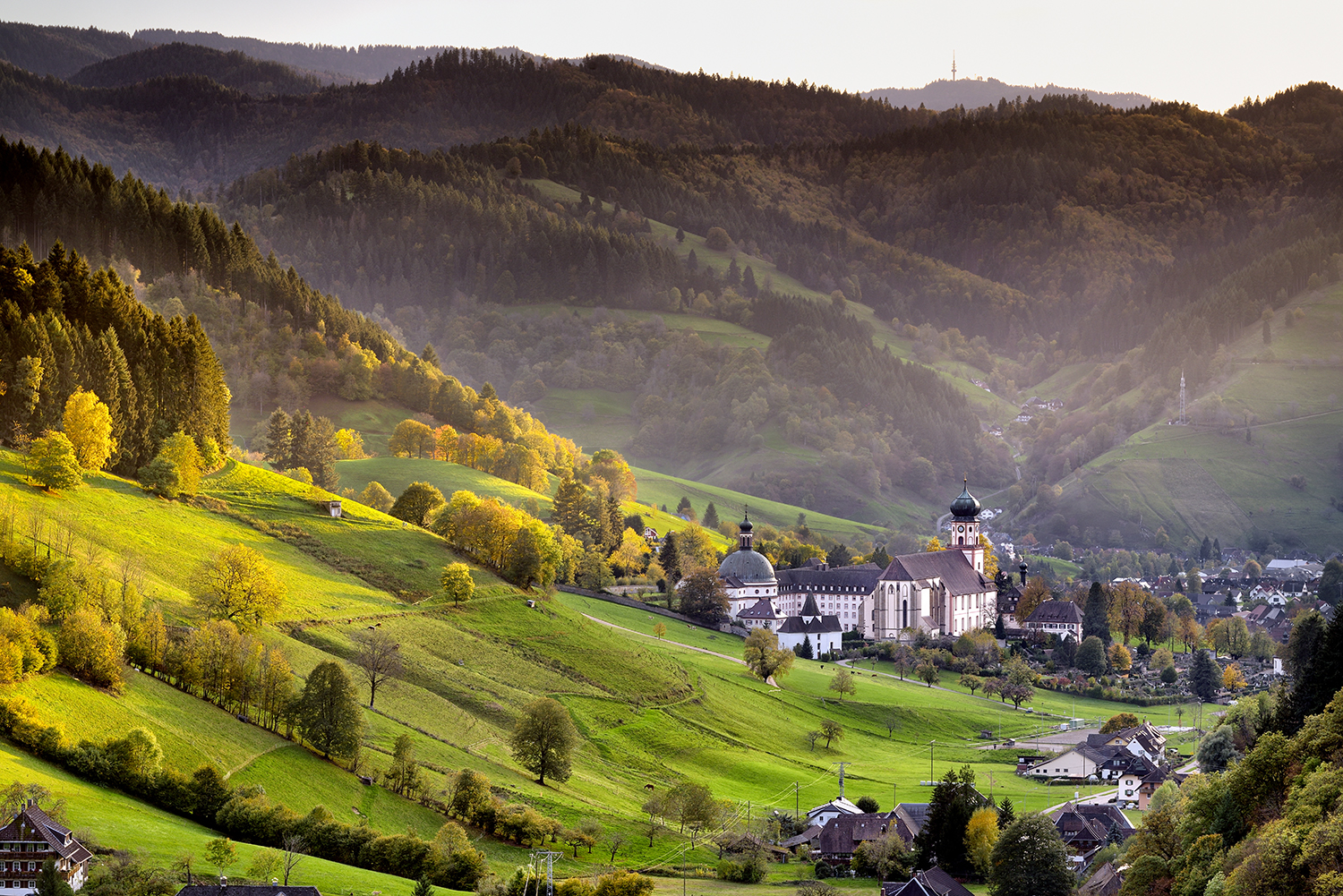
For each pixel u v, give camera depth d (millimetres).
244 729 181750
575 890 148250
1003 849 163000
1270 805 144250
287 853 144000
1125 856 165125
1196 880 136750
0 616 166000
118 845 133375
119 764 153625
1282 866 123125
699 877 176750
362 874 145750
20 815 123125
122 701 171125
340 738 182500
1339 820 119938
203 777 156875
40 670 166875
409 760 182500
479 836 176750
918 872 165625
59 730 154000
